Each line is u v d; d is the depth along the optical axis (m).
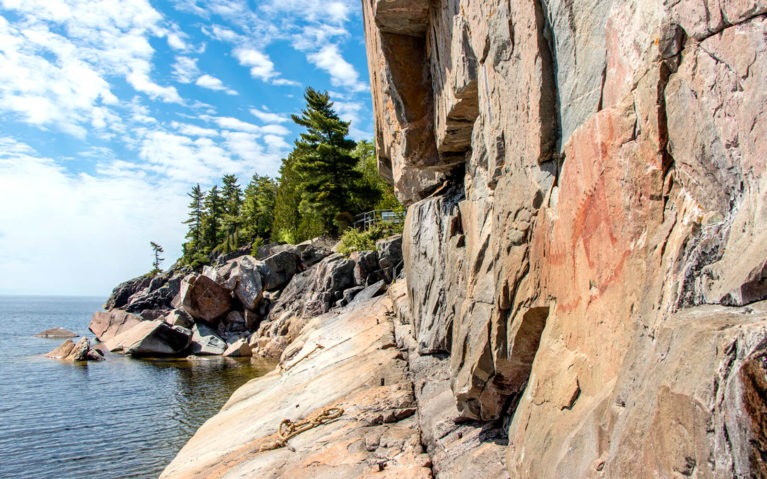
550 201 3.72
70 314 125.44
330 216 42.41
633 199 2.61
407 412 7.48
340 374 10.66
